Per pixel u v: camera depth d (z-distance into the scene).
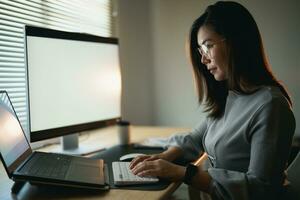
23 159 1.06
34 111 1.26
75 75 1.46
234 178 0.98
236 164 1.10
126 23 2.58
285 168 1.04
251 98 1.10
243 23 1.08
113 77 1.73
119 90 1.80
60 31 1.36
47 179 0.90
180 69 2.63
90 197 0.90
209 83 1.33
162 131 2.04
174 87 2.67
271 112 0.99
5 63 1.52
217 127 1.26
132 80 2.64
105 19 2.40
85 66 1.52
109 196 0.91
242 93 1.13
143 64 2.69
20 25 1.62
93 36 1.56
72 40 1.43
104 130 2.12
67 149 1.53
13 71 1.57
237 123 1.10
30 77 1.24
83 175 1.00
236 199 0.96
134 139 1.79
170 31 2.64
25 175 0.89
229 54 1.09
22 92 1.62
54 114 1.36
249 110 1.07
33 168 0.96
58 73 1.37
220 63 1.12
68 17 2.02
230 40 1.08
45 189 0.97
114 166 1.17
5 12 1.52
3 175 1.15
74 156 1.20
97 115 1.62
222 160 1.14
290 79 2.42
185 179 1.03
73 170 1.03
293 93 2.42
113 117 1.75
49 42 1.31
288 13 2.38
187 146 1.40
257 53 1.10
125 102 2.59
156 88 2.72
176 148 1.37
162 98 2.71
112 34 2.49
